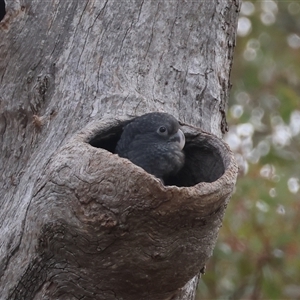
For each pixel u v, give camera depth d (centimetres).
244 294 1281
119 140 694
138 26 776
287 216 1236
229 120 1376
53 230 582
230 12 837
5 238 637
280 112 1305
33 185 652
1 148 725
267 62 1502
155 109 720
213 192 555
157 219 555
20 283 615
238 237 1239
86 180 562
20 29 777
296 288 1253
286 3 1583
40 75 743
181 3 804
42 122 709
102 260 579
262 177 1247
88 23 773
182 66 773
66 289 605
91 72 739
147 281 591
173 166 679
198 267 601
